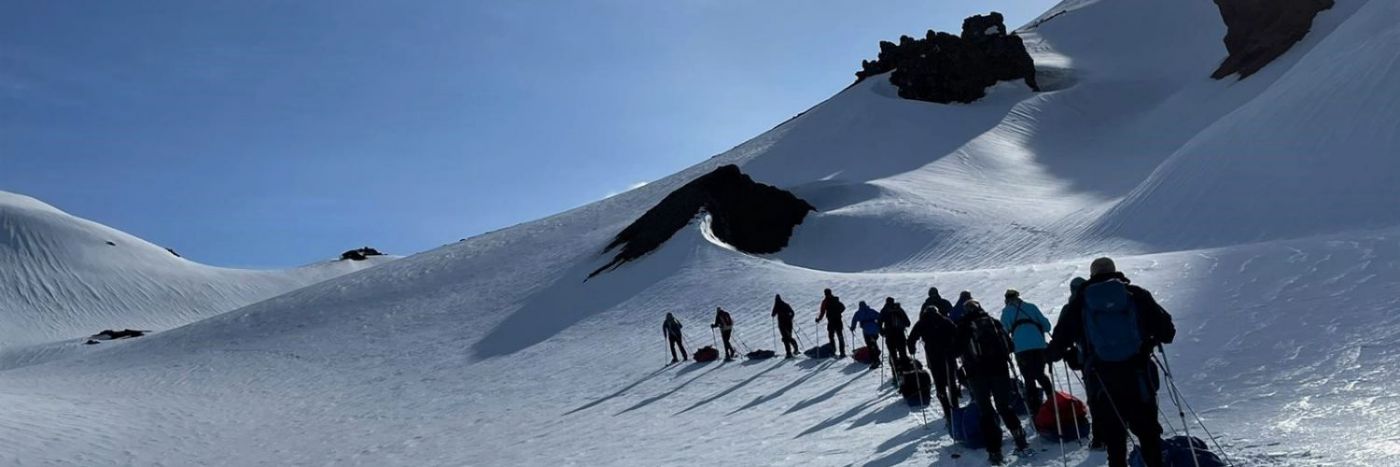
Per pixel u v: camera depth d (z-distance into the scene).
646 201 68.94
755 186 52.22
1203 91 72.56
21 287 108.44
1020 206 48.81
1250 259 18.48
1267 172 32.41
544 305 42.50
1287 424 8.23
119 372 43.28
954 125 72.56
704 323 30.44
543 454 14.91
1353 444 7.13
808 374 18.31
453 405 25.06
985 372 8.51
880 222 48.34
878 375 16.12
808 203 54.88
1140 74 84.69
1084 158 65.19
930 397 12.48
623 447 14.04
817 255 47.41
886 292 27.16
